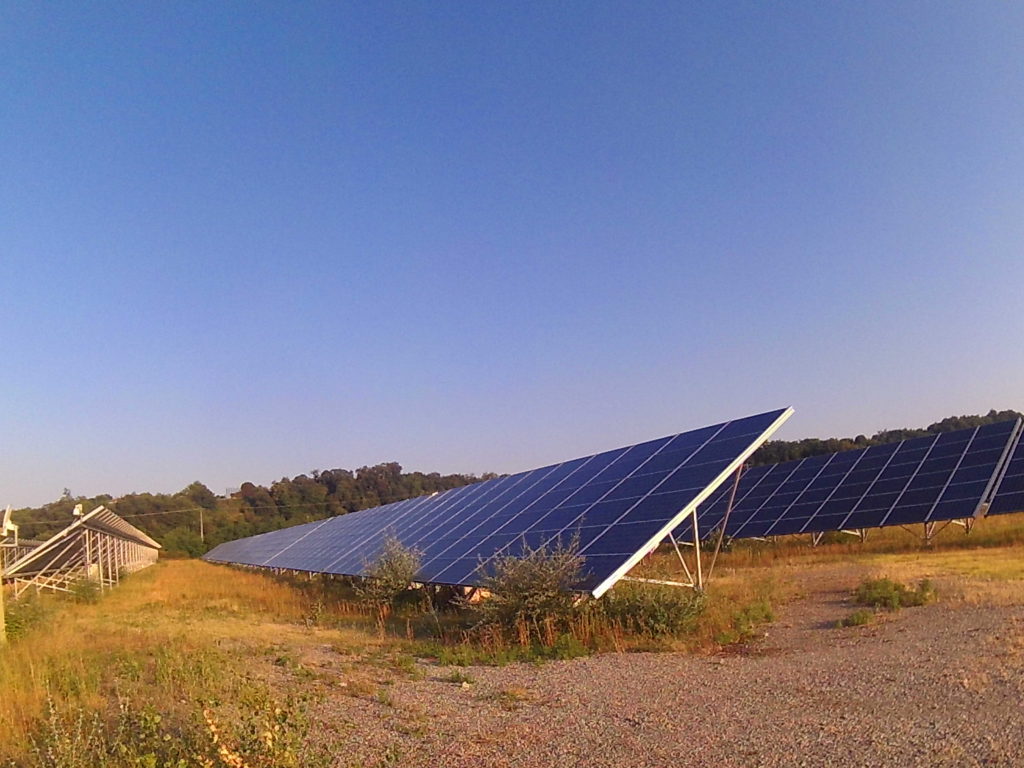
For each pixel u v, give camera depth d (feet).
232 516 376.07
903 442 110.42
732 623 44.96
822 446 246.88
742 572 76.54
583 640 41.98
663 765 20.58
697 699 28.09
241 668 36.91
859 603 50.34
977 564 65.51
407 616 59.47
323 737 24.79
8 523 47.65
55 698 29.12
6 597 74.08
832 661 33.37
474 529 72.54
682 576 57.98
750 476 127.24
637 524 49.24
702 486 48.44
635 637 42.19
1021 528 87.30
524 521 65.31
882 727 22.40
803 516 103.04
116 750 22.45
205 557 276.21
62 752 21.21
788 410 52.26
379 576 66.33
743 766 20.02
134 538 171.32
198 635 50.24
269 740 19.07
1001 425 97.76
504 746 23.40
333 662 40.11
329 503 398.83
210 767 18.45
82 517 91.97
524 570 45.16
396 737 24.89
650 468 59.57
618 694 29.84
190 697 28.86
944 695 25.40
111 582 126.00
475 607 46.19
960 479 91.45
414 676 35.68
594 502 59.31
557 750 22.63
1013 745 19.79
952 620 40.24
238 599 86.74
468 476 444.96
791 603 54.34
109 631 55.31
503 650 41.14
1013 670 27.58
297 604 75.92
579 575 46.24
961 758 19.24
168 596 96.43
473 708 28.71
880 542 96.12
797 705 25.95
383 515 122.83
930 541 89.25
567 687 31.65
